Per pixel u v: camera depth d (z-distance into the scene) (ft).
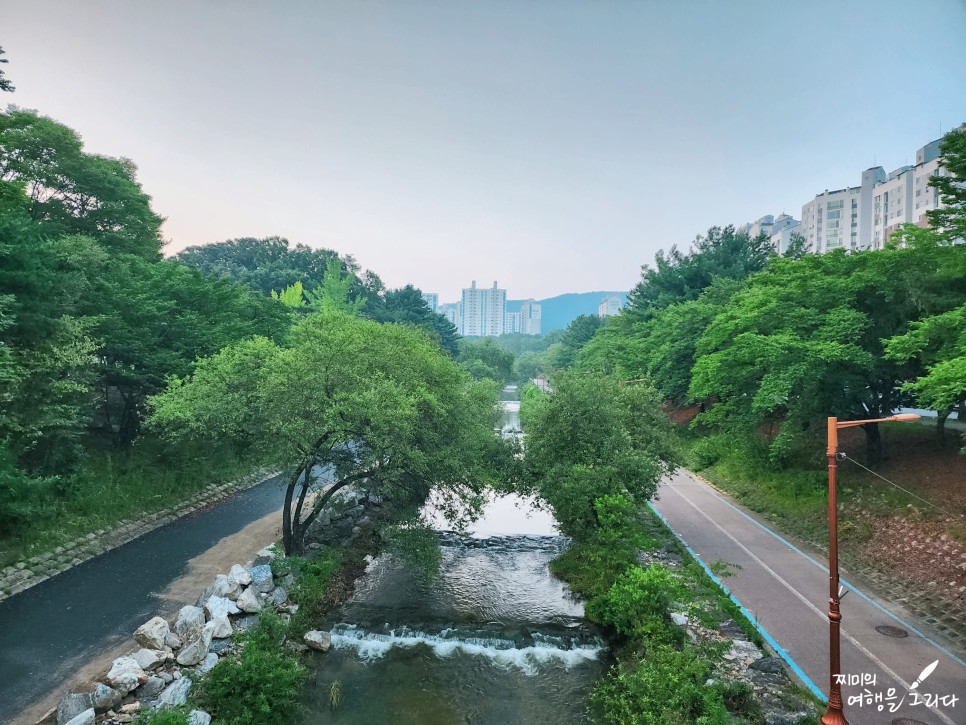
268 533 79.36
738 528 83.35
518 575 74.33
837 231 342.23
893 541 67.36
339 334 63.98
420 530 69.10
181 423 76.84
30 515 65.21
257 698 43.73
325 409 60.08
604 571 66.33
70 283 71.67
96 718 40.34
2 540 63.36
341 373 61.11
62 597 59.00
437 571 74.43
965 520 63.62
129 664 44.34
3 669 46.42
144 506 81.41
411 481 68.64
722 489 104.68
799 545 76.28
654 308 170.30
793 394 86.48
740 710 41.24
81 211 106.93
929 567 60.80
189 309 98.99
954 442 84.33
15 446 65.36
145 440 93.45
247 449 98.32
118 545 73.00
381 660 54.49
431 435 63.36
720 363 91.45
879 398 89.56
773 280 89.92
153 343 87.10
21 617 54.75
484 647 56.85
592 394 76.69
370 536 83.10
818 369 75.82
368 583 71.00
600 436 74.28
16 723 40.11
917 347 63.26
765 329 86.38
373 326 69.72
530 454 77.97
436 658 55.01
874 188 307.78
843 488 82.28
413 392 61.87
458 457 64.34
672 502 97.25
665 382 137.28
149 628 48.29
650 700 42.45
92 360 69.51
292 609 58.65
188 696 43.39
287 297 205.87
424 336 82.48
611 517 66.49
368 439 60.95
